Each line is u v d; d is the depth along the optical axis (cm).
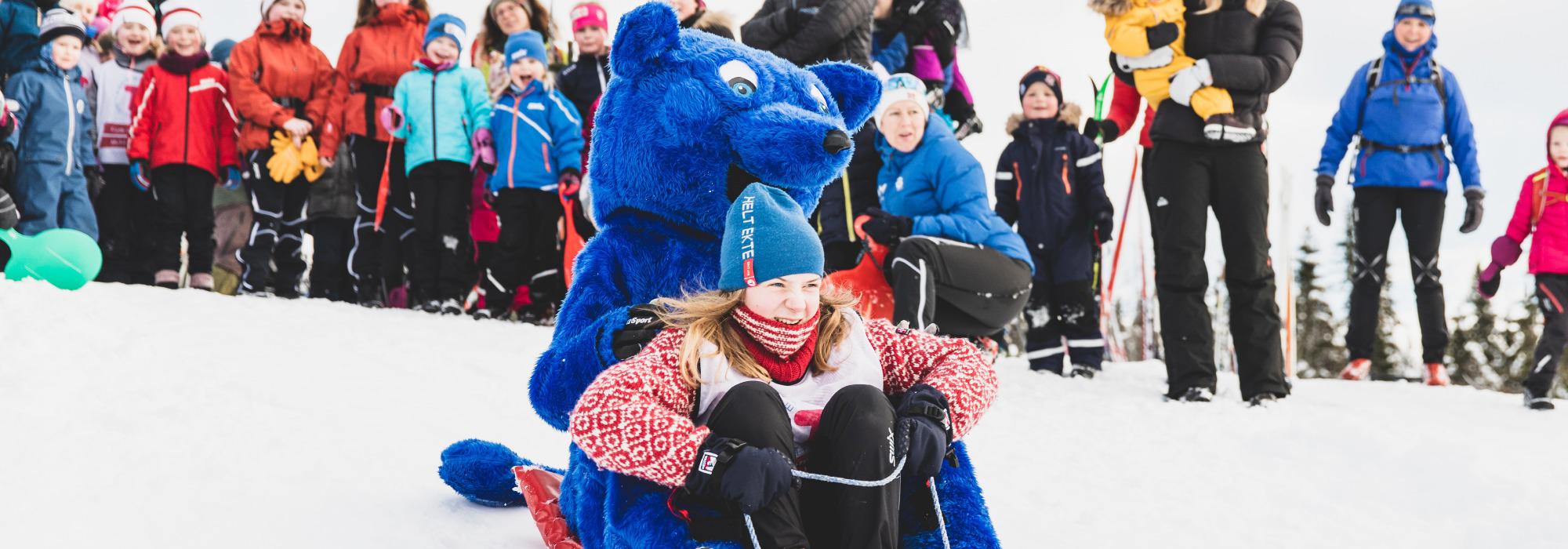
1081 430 449
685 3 588
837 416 201
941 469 215
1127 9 518
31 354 344
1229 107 505
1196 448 424
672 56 255
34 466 257
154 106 729
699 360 212
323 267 766
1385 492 367
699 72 253
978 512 215
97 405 317
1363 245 627
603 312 247
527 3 733
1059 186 595
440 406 397
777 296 213
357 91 736
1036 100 604
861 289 513
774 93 255
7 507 231
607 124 260
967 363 226
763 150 245
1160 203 528
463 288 711
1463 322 2589
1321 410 501
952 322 494
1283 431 437
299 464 297
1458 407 543
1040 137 602
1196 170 521
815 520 206
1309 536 315
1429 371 630
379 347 511
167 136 723
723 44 260
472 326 632
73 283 589
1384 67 608
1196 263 523
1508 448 442
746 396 200
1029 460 391
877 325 236
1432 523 334
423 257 704
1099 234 591
